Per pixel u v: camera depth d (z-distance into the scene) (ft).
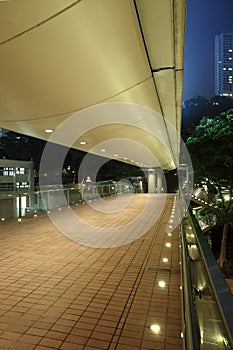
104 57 10.75
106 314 9.85
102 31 9.14
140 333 8.73
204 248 5.53
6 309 10.25
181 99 17.38
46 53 10.15
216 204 47.96
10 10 7.80
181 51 11.48
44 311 10.10
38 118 18.57
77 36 9.23
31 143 123.24
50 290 11.82
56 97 14.51
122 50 10.43
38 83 12.66
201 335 4.29
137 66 11.87
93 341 8.36
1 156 124.98
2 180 105.60
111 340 8.39
